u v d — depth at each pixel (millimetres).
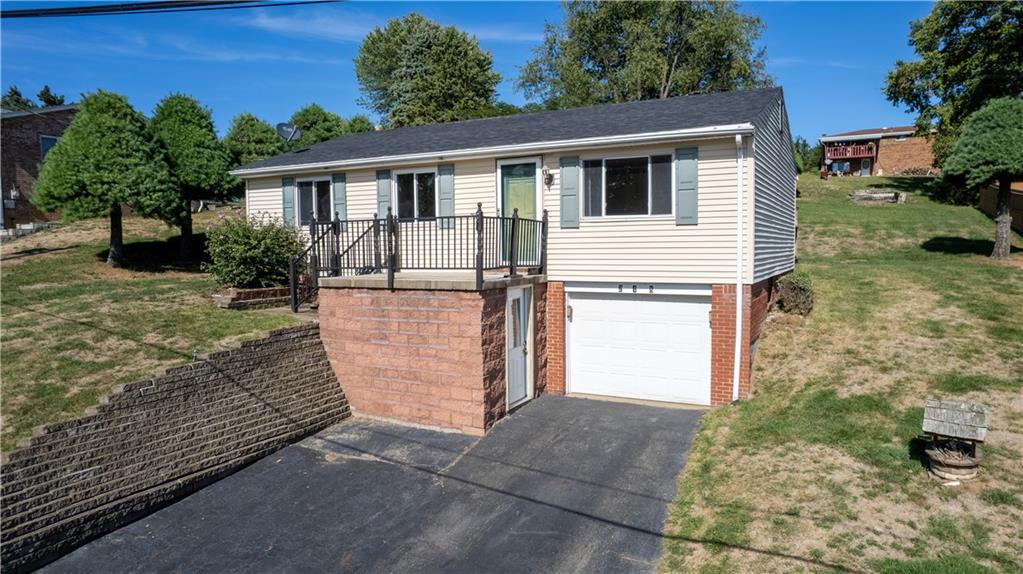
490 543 7141
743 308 10805
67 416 7512
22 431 7172
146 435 8055
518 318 11562
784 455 8328
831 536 6418
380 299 10750
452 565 6766
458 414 10266
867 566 5875
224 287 12977
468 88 42406
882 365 10547
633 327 11930
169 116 17469
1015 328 11203
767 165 12414
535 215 12484
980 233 21828
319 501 8250
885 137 44062
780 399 10242
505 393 10883
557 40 40344
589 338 12344
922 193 31781
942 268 15961
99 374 8516
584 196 12016
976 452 7043
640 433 9898
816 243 22516
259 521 7781
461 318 10102
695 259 11133
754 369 11484
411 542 7242
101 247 18609
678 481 8211
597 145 11438
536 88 41969
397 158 13383
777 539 6508
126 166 15336
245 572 6766
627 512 7582
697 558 6465
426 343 10422
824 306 13602
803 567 5996
